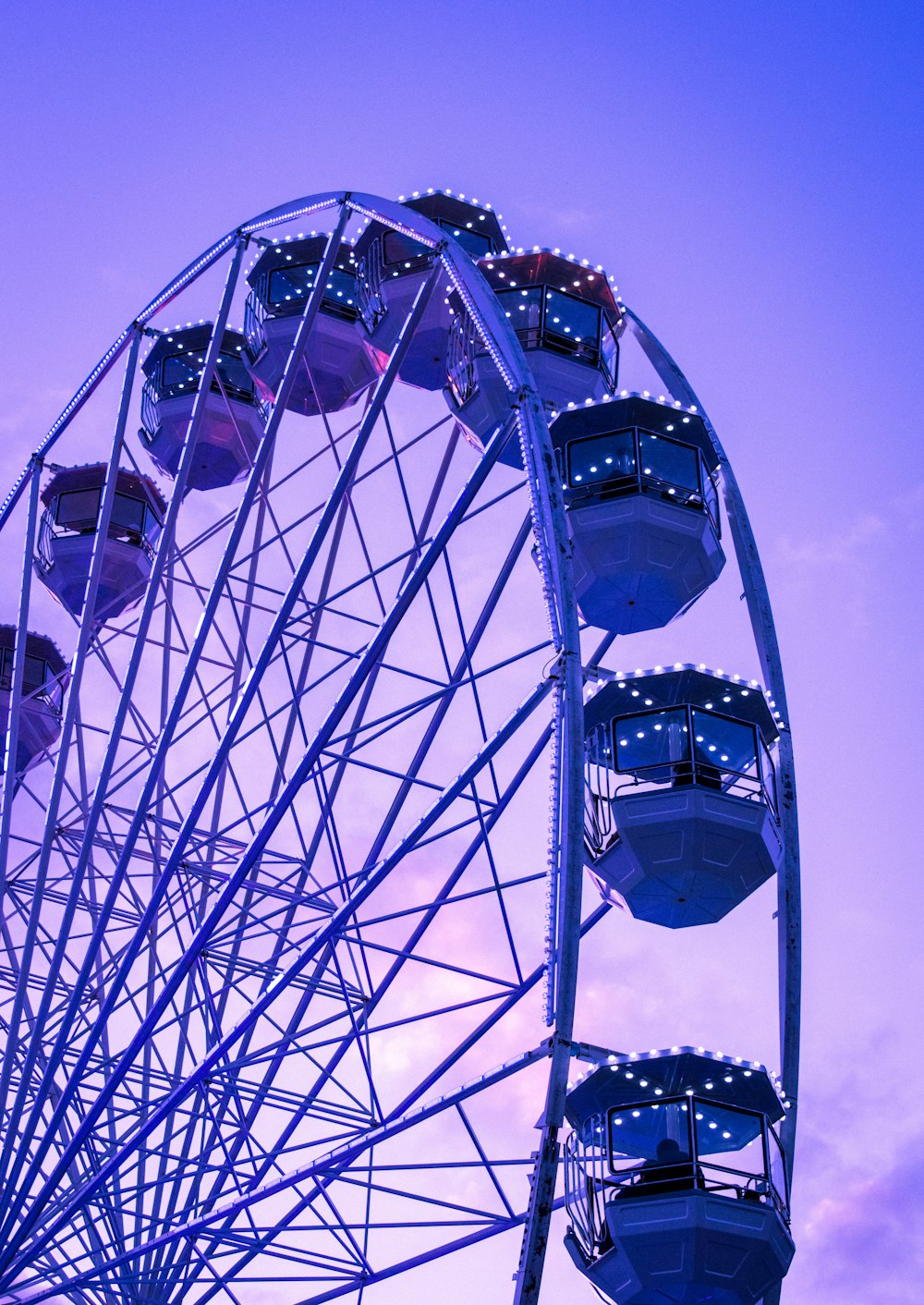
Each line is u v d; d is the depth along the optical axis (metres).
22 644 28.33
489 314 24.03
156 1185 23.28
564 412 28.16
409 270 31.70
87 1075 25.16
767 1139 23.33
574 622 20.86
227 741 23.34
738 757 26.12
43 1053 26.42
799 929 25.83
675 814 25.17
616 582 27.48
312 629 28.25
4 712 36.31
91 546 35.22
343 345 33.47
